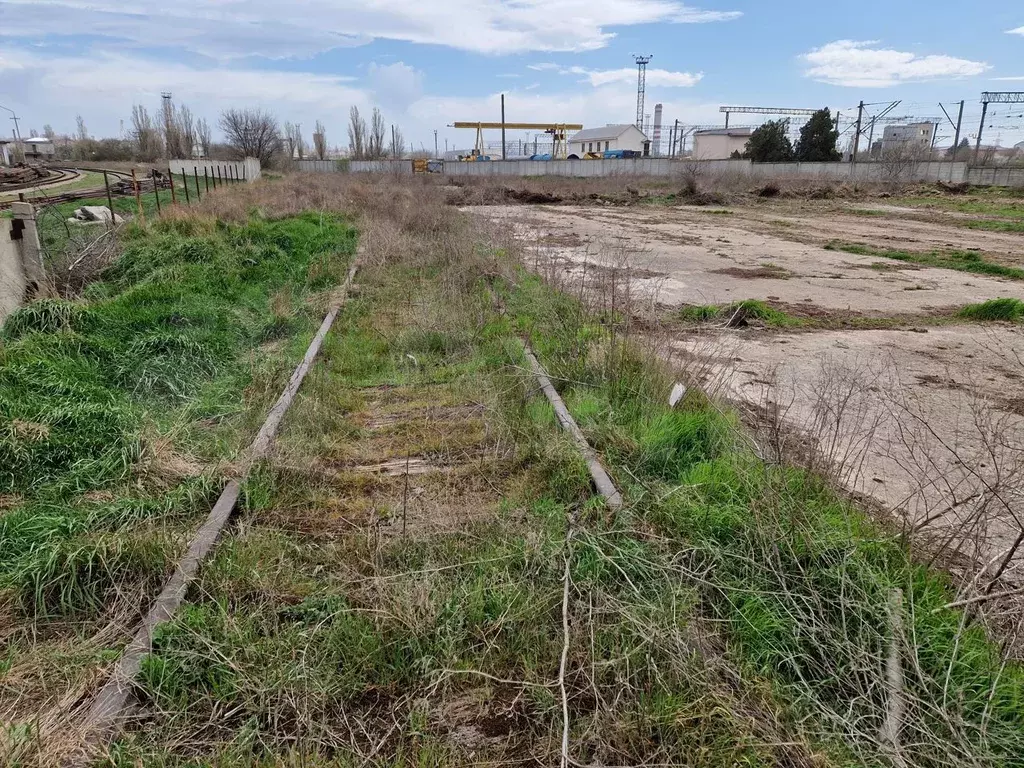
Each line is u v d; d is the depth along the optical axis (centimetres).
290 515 424
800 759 246
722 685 279
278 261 1233
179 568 340
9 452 441
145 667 282
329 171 6225
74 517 388
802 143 6288
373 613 319
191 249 1174
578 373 627
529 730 269
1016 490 375
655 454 477
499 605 325
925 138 7075
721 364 748
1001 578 344
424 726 267
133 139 8150
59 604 329
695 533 373
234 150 6812
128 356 668
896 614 293
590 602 322
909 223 2488
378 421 577
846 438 552
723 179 4244
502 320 852
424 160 6284
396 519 414
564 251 1689
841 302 1109
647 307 948
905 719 257
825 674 287
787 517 358
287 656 294
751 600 320
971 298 1147
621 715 267
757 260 1588
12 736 248
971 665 278
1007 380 707
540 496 439
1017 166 4578
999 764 241
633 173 5356
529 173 6084
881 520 395
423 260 1258
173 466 459
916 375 723
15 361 593
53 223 1351
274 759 251
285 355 728
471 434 541
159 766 241
